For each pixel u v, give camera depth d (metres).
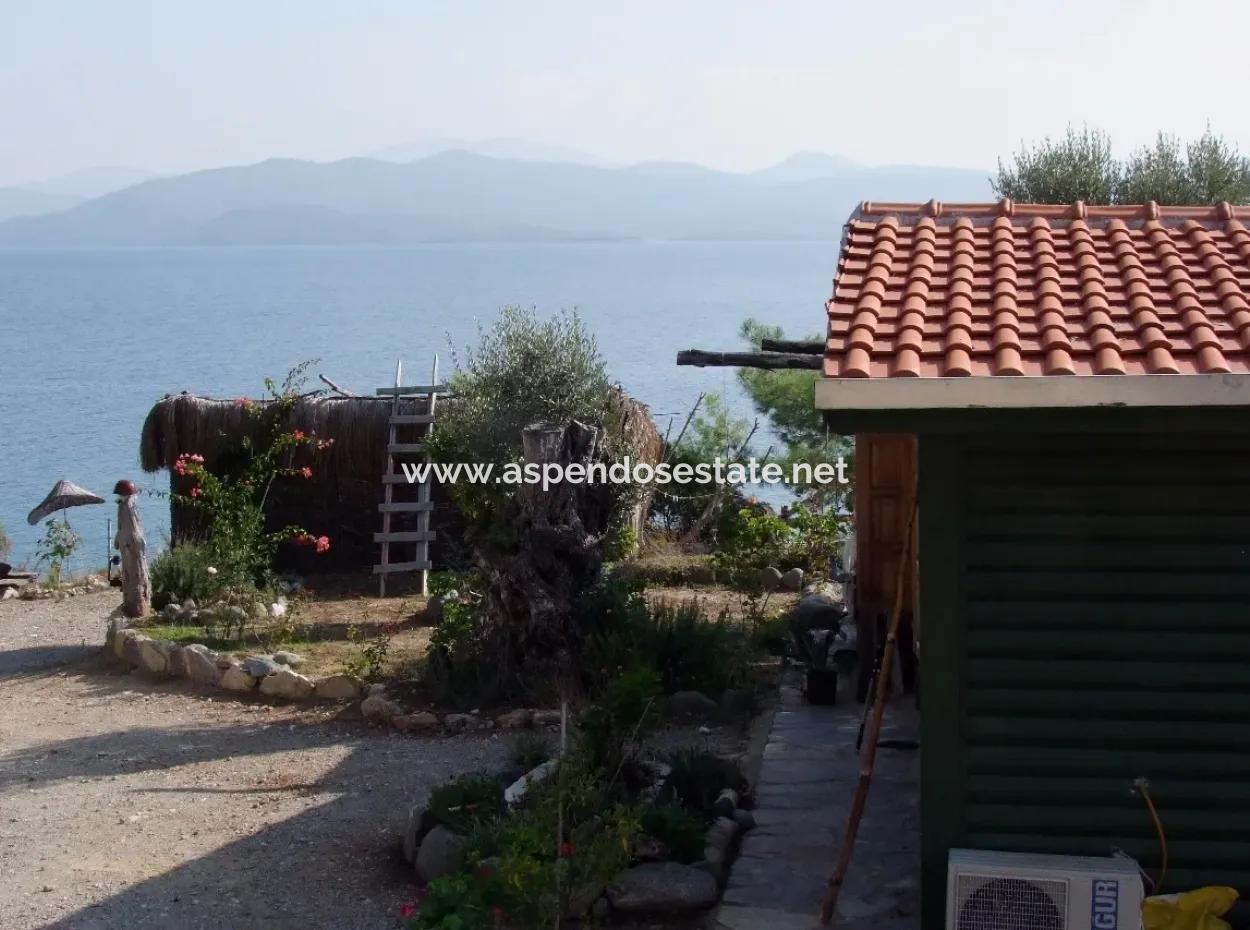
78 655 14.24
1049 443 5.74
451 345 25.92
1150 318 5.73
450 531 17.42
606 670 10.62
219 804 9.02
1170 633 5.76
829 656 11.27
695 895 6.59
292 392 17.69
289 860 7.82
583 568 11.06
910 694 10.58
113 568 19.30
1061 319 5.79
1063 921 5.56
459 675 11.24
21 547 26.58
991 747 5.84
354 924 6.82
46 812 9.00
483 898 6.01
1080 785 5.81
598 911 6.54
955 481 5.76
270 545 16.69
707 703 10.59
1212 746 5.77
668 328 89.88
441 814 7.53
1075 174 16.50
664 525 18.70
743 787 8.27
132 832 8.48
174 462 17.25
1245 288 6.09
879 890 6.78
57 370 67.44
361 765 9.82
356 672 11.81
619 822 6.29
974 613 5.83
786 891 6.80
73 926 6.94
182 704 11.85
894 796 8.18
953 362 5.43
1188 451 5.71
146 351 80.06
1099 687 5.80
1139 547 5.76
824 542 15.95
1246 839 5.77
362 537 17.41
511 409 15.04
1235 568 5.73
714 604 14.55
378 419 17.12
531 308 16.53
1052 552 5.79
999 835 5.85
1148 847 5.80
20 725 11.48
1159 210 7.19
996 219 7.11
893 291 6.22
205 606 14.84
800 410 19.16
